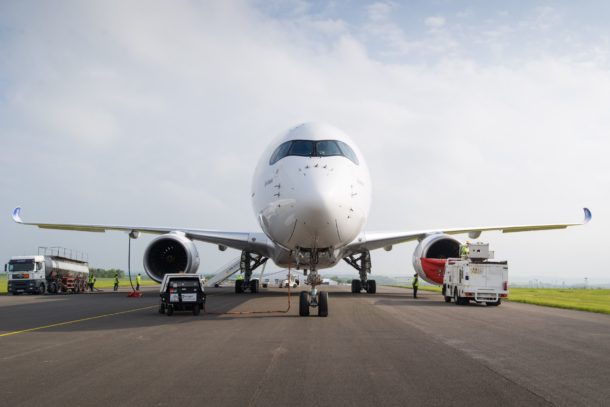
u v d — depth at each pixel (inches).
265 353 373.1
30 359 354.3
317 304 652.1
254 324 559.5
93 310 778.8
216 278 2105.1
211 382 283.7
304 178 643.5
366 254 1290.6
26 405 241.0
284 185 658.8
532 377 295.7
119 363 338.3
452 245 1049.5
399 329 513.0
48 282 1497.3
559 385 277.0
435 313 709.9
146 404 241.9
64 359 353.4
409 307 818.8
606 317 679.1
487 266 897.5
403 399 249.3
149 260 1034.7
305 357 356.8
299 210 625.0
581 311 794.8
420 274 1026.7
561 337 464.4
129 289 1955.0
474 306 879.1
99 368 322.3
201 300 682.8
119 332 497.0
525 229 1131.9
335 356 360.2
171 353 374.6
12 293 1481.3
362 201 691.4
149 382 284.4
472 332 494.0
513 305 921.5
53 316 676.1
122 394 259.4
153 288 2148.1
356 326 538.9
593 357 360.8
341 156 691.4
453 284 958.4
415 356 360.8
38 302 989.8
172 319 625.0
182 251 1066.1
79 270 1713.8
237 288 1279.5
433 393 260.1
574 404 241.0
